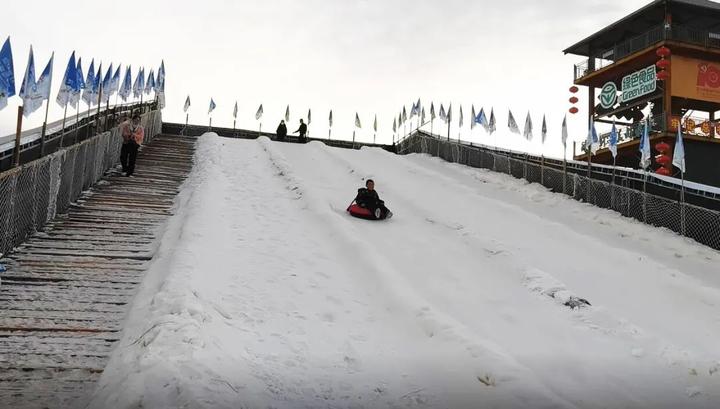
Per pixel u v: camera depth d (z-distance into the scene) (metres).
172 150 21.97
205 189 14.41
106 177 15.86
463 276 10.20
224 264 9.41
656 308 9.25
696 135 26.97
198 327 6.47
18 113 10.04
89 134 18.12
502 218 14.52
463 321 8.11
